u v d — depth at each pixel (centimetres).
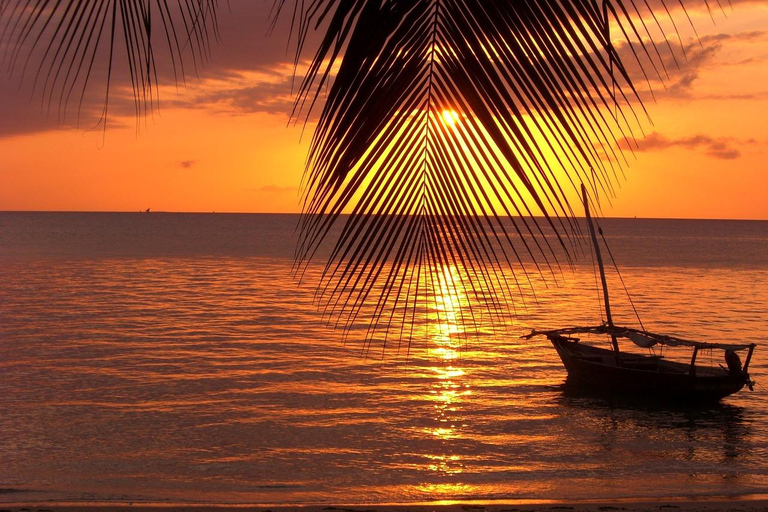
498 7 129
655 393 2212
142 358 2756
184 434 1723
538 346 3094
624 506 924
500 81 127
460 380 2420
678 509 905
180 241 12938
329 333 3331
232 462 1501
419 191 131
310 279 5994
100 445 1619
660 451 1659
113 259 8181
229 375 2450
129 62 141
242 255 9262
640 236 19188
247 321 3778
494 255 133
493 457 1577
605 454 1625
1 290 5050
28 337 3209
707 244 14175
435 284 133
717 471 1495
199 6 146
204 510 866
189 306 4381
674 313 4275
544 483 1388
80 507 854
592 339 3438
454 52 130
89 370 2511
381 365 2638
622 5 121
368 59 132
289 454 1565
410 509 901
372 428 1808
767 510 897
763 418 2017
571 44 123
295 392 2205
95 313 4022
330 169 132
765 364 2825
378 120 131
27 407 1977
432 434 1759
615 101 120
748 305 4653
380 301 134
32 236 13962
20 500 1200
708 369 2392
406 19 132
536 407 2089
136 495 1253
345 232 133
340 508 900
